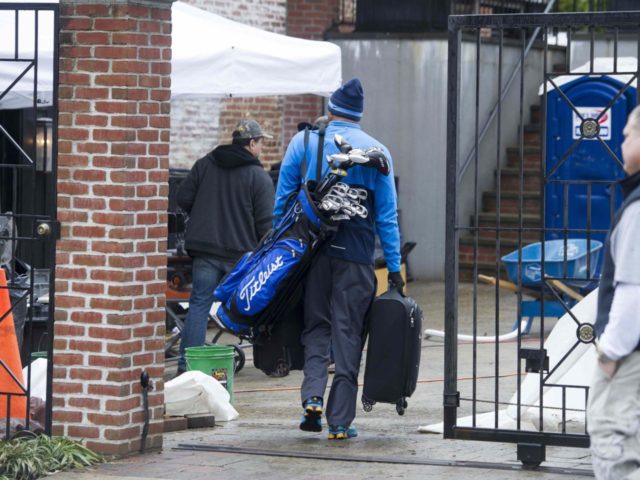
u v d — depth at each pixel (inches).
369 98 2418.8
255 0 2444.6
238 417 1258.0
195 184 1465.3
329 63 1536.7
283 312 1106.7
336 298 1088.2
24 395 1060.5
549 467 992.2
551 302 1659.7
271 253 1089.4
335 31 2460.6
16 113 1790.1
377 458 1027.3
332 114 1117.1
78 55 1024.9
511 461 1022.4
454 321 1013.8
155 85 1037.2
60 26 1029.8
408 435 1143.0
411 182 2394.2
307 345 1106.7
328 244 1087.6
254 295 1087.0
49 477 975.0
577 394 1152.2
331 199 1063.6
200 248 1440.7
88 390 1034.7
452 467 999.6
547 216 1966.0
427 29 2449.6
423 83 2380.7
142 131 1028.5
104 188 1021.2
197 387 1200.2
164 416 1186.6
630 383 713.0
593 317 1173.7
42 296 1371.8
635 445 717.3
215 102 2415.1
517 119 2433.6
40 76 1299.2
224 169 1459.2
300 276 1096.2
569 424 1141.1
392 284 1106.1
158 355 1061.8
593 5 2677.2
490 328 1850.4
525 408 1139.3
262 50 1475.1
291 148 1115.9
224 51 1443.2
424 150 2384.4
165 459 1035.3
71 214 1033.5
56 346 1042.7
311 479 959.0
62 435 1044.5
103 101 1019.3
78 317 1034.1
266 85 1482.5
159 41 1038.4
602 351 707.4
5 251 1349.7
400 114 2396.7
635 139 723.4
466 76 2357.3
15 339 1115.3
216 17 1573.6
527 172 2348.7
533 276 1653.5
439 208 2377.0
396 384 1083.3
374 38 2409.0
